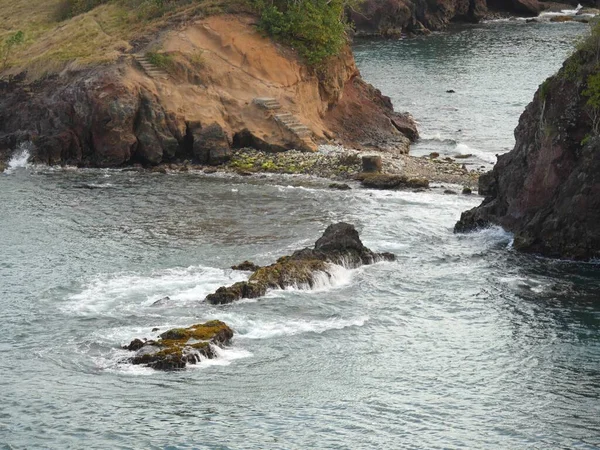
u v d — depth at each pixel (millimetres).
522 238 99875
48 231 106875
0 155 140000
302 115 145000
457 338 80750
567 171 100562
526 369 75250
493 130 158250
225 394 70688
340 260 94625
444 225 108938
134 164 137000
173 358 74438
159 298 87688
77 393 70375
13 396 69875
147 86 139500
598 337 80500
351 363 76062
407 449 63875
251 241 103500
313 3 154375
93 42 154500
